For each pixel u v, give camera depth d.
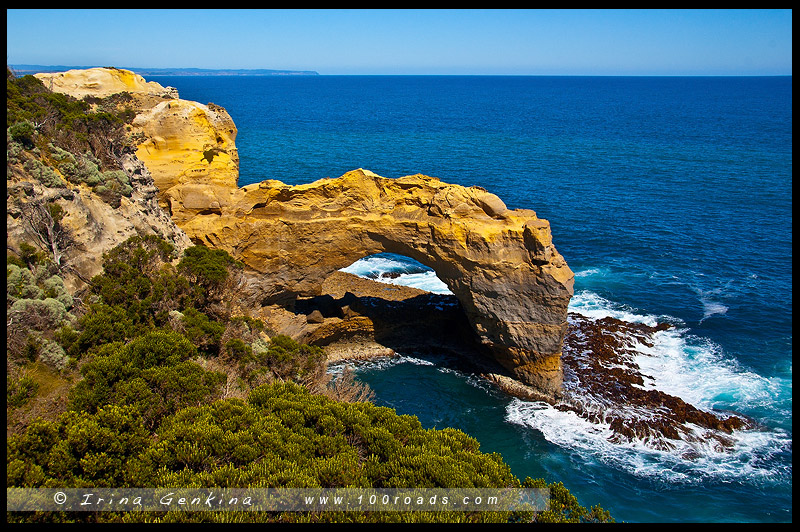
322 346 51.75
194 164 46.25
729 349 49.72
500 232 43.88
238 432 22.05
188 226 44.91
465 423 42.28
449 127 195.50
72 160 35.56
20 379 22.12
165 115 46.62
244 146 139.38
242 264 40.81
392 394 45.97
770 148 145.00
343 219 46.53
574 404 43.59
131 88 54.00
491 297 45.16
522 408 44.09
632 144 154.50
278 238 46.19
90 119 39.97
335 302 51.59
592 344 49.81
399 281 64.25
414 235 46.12
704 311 56.44
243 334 34.66
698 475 36.09
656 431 39.81
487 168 119.62
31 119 35.00
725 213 86.81
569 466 37.41
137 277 31.91
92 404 21.95
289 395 25.33
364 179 46.25
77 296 29.55
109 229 34.81
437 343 53.16
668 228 80.12
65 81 51.06
